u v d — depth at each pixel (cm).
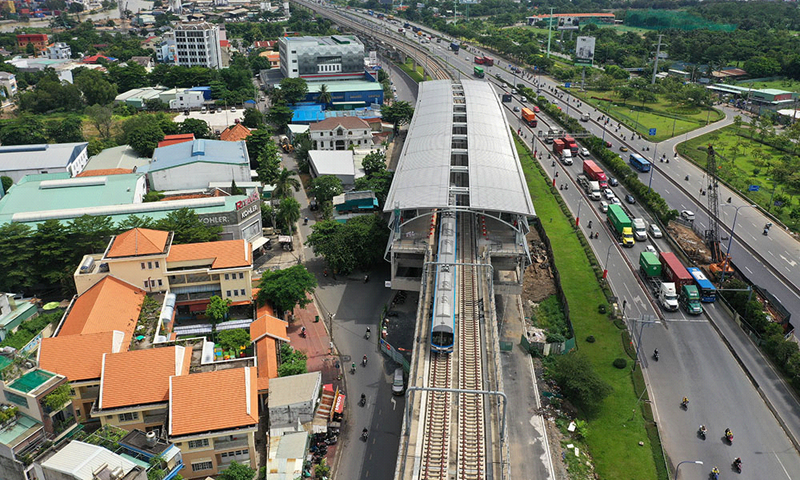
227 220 15225
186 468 9012
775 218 18350
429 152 16850
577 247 16838
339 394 10712
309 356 12106
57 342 9975
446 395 9544
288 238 16325
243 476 8594
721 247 16725
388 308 13838
